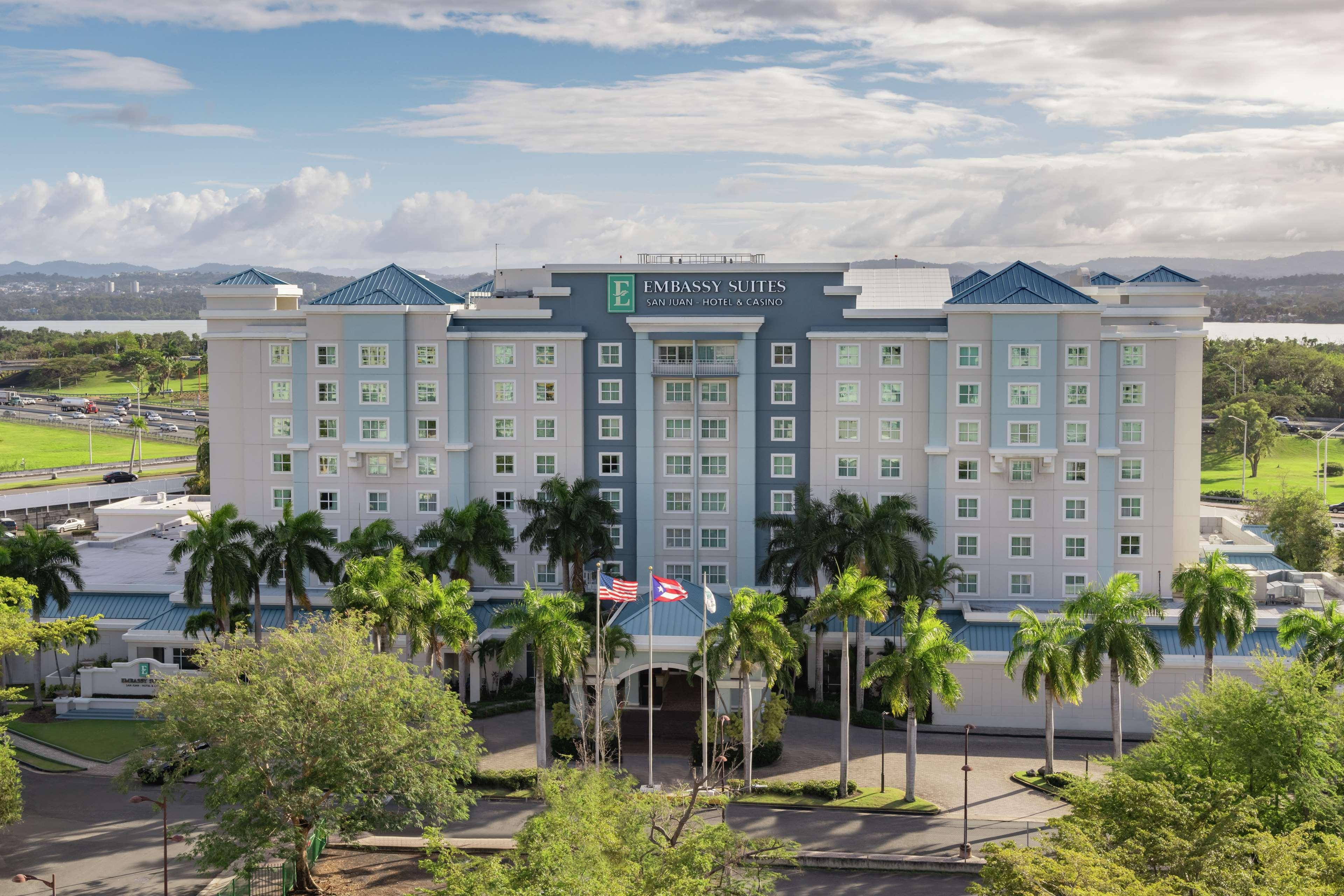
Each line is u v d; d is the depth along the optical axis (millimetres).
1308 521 135500
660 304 110125
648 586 104000
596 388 111062
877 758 85688
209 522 92438
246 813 60125
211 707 61656
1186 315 109000
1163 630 94125
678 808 62875
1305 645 86312
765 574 98688
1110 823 53031
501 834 72125
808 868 68250
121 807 76562
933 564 97500
